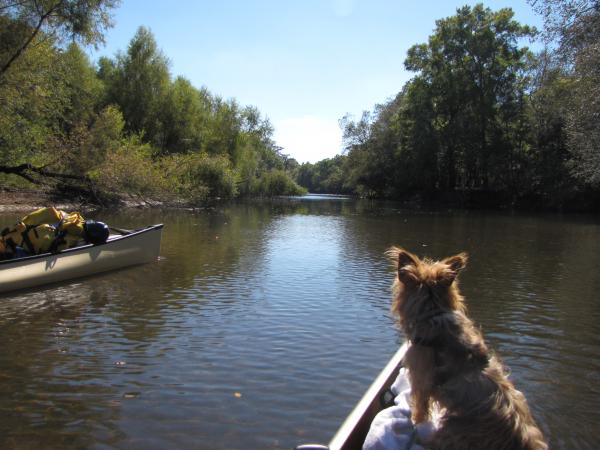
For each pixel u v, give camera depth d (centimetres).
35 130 1945
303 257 1237
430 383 199
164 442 390
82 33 1712
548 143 4144
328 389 485
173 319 709
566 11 1616
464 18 4294
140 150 2967
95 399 459
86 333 644
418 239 1684
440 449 192
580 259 1288
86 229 978
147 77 3531
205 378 508
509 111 4253
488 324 712
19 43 1647
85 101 2698
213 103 4453
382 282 961
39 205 2334
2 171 2045
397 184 5297
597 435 414
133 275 992
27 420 421
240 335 643
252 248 1377
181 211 2725
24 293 841
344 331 663
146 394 470
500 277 1041
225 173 3428
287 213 2912
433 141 4416
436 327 201
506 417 184
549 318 742
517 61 4231
